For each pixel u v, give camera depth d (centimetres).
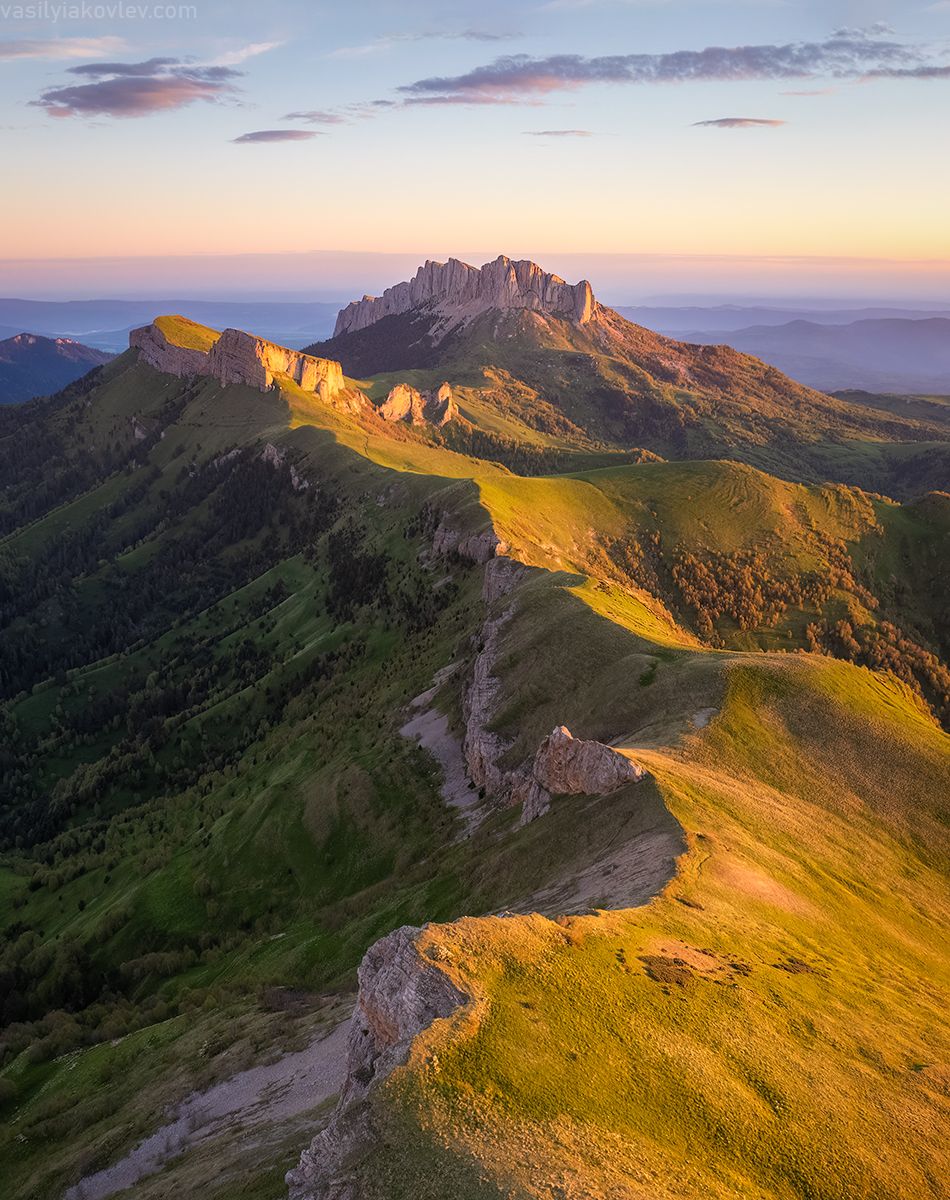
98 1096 7456
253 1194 4103
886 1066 3869
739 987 4144
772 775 8112
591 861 6469
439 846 9931
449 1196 2584
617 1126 2964
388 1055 3297
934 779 8669
